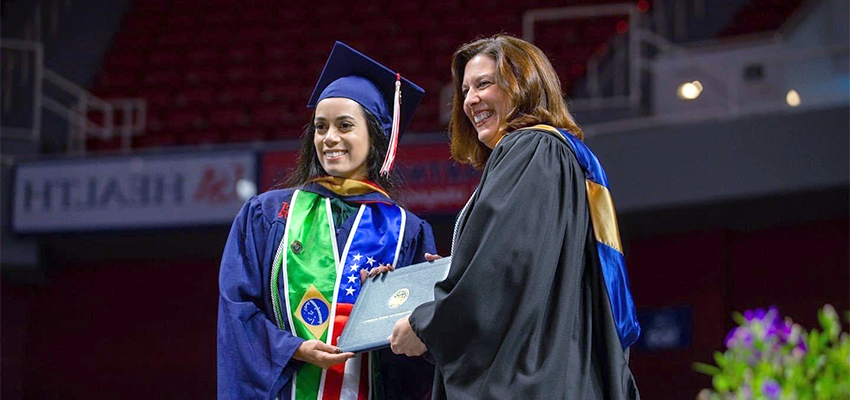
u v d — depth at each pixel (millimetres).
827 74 8867
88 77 12664
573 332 2801
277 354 3217
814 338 2393
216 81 12453
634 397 2898
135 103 11477
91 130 10938
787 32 9609
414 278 3223
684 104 9461
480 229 2791
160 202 9789
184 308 10406
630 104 9914
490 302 2719
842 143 8477
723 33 11336
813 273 9180
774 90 9109
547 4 13125
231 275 3383
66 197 9953
